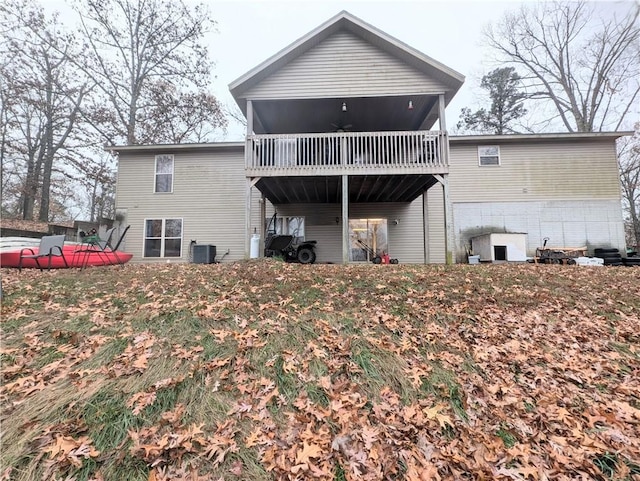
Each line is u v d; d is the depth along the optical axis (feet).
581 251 35.65
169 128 62.03
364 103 30.71
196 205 38.27
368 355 10.37
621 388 9.26
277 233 38.52
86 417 7.59
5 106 48.67
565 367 10.30
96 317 12.23
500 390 9.13
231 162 38.63
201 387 8.67
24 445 6.84
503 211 37.50
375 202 38.78
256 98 28.84
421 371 9.71
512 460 6.83
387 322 12.62
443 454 6.93
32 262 24.35
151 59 56.44
